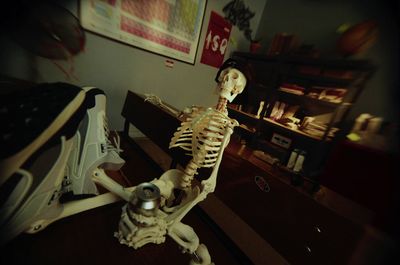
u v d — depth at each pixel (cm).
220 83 115
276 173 160
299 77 200
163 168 191
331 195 127
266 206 145
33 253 78
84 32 175
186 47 251
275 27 231
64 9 154
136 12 200
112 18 187
